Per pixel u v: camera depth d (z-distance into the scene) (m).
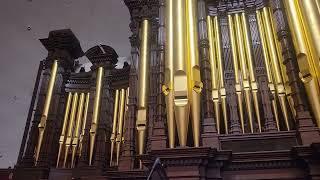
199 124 9.84
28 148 13.92
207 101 10.16
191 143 9.82
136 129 11.48
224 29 12.27
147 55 12.92
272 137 9.45
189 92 10.30
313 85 9.42
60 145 14.24
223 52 11.70
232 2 12.82
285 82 10.41
